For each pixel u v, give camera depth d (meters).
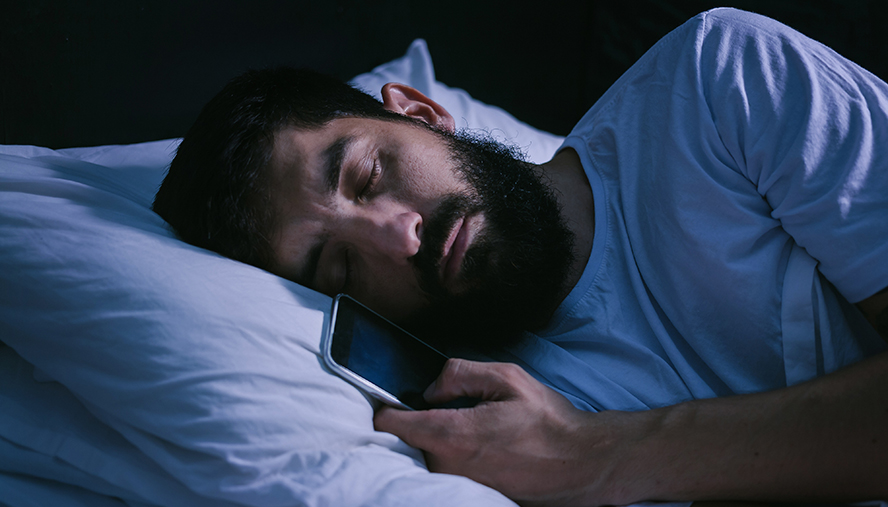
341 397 0.69
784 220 0.79
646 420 0.71
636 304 0.88
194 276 0.71
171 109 1.35
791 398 0.69
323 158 0.83
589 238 0.93
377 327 0.79
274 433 0.64
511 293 0.83
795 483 0.67
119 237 0.74
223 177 0.83
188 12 1.33
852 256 0.74
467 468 0.70
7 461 0.72
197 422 0.64
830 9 1.65
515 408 0.70
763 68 0.84
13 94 1.11
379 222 0.79
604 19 1.98
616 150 0.95
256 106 0.87
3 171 0.85
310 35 1.57
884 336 0.76
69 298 0.70
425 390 0.76
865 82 0.80
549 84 2.04
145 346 0.67
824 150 0.77
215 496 0.63
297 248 0.83
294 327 0.70
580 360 0.86
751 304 0.79
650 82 0.96
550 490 0.69
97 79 1.22
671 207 0.85
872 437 0.65
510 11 1.90
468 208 0.82
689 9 1.81
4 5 1.07
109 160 1.15
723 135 0.84
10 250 0.72
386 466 0.66
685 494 0.68
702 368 0.84
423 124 0.94
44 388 0.76
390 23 1.72
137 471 0.68
